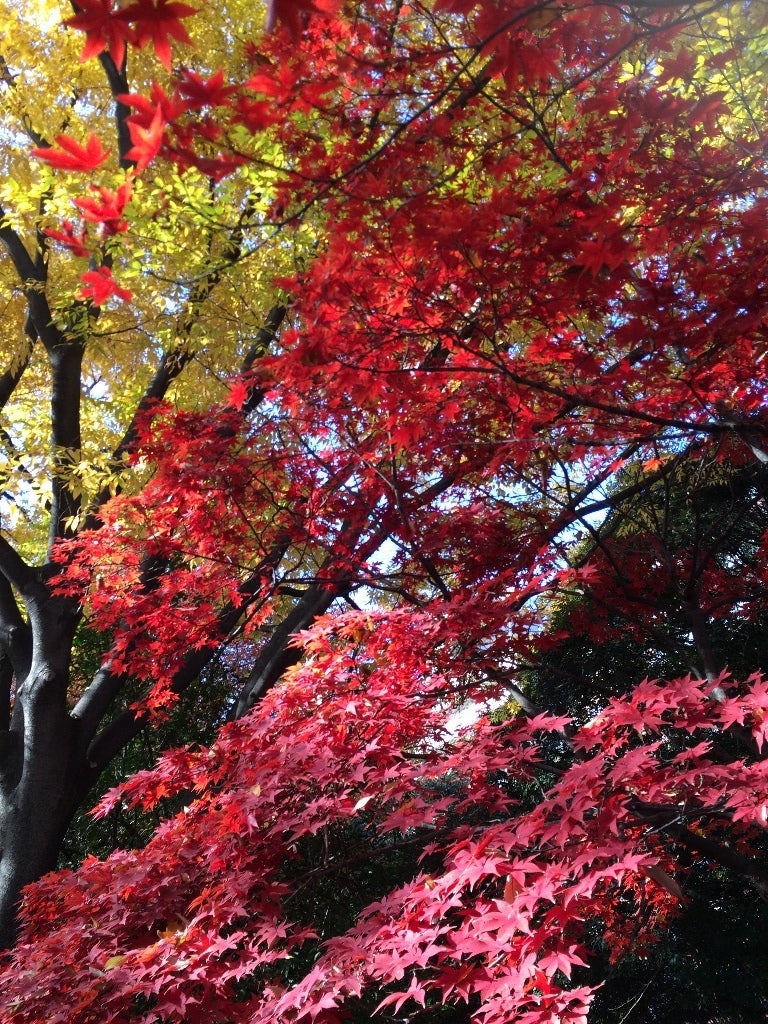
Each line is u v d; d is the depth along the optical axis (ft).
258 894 9.69
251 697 18.04
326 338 8.91
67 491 20.31
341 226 8.23
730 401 11.92
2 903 16.60
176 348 20.04
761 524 21.79
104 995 8.54
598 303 9.22
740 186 8.66
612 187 9.00
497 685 13.03
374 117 8.99
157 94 5.20
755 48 9.93
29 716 18.53
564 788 7.82
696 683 8.83
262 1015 7.46
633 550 15.61
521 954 6.61
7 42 19.53
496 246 8.18
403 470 14.16
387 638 11.80
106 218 5.82
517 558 14.35
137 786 11.82
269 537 14.58
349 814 9.53
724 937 23.04
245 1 19.71
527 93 9.25
